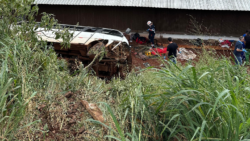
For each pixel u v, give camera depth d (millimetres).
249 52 8750
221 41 11320
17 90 2221
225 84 2605
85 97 2770
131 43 11523
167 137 2311
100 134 2115
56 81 2934
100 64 5891
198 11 11508
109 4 10859
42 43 3668
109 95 3047
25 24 3594
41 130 1951
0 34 3086
